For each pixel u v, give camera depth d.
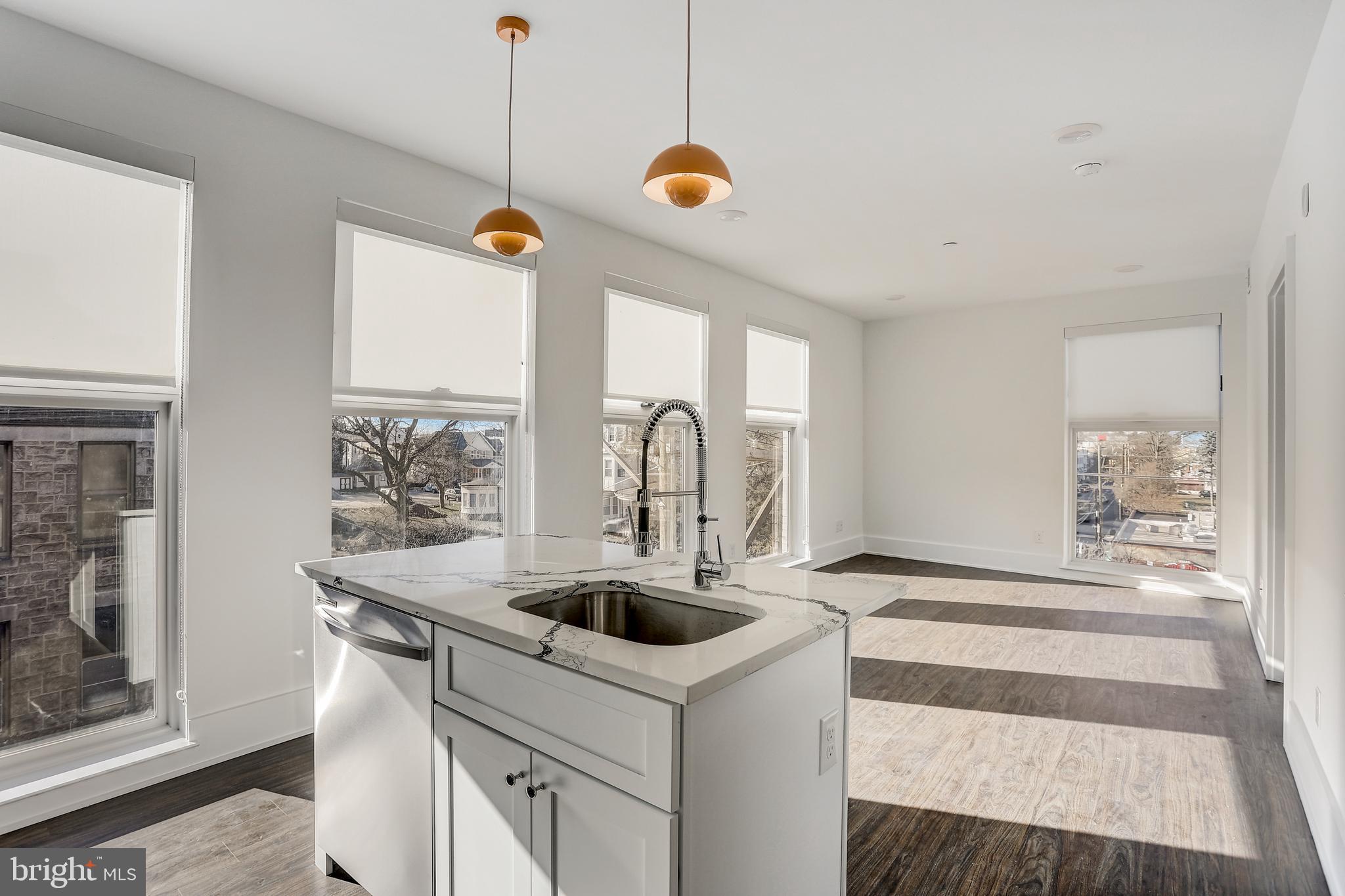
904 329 6.84
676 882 1.13
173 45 2.31
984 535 6.35
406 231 3.13
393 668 1.67
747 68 2.45
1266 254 3.79
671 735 1.12
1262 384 4.09
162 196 2.47
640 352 4.44
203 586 2.53
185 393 2.49
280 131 2.73
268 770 2.50
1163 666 3.70
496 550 2.28
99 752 2.38
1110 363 5.76
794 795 1.43
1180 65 2.42
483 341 3.49
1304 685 2.49
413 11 2.14
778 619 1.45
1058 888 1.90
